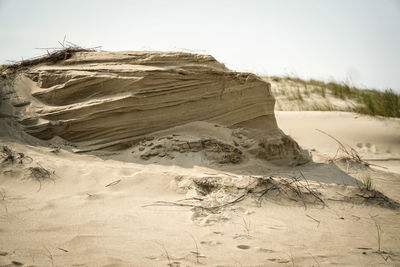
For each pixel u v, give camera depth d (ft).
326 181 23.29
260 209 17.61
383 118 42.91
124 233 13.94
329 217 17.75
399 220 18.38
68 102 25.52
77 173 19.29
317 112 44.32
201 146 23.12
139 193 18.22
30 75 27.20
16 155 20.10
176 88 24.99
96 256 11.99
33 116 24.39
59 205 15.97
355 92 60.23
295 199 19.15
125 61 26.43
